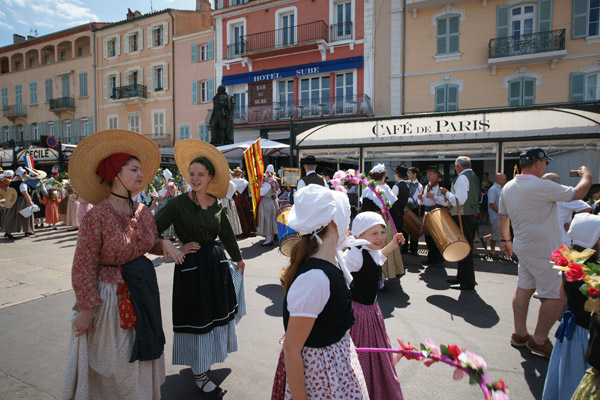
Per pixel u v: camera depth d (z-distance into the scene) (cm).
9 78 2977
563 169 1002
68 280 550
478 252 730
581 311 215
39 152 1641
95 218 198
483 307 436
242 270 308
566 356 221
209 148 283
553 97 1437
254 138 1998
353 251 220
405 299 464
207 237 265
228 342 281
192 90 2242
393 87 1667
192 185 265
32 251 760
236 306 291
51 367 305
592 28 1380
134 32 2420
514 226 325
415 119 816
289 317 148
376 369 212
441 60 1584
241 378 288
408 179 805
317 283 135
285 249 488
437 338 354
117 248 202
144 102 2400
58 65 2731
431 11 1591
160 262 657
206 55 2203
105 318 199
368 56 1705
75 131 2677
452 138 782
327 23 1819
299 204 149
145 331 205
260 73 1955
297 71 1859
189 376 294
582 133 683
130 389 204
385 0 1667
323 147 908
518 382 278
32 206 924
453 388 272
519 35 1458
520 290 330
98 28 2522
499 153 757
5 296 479
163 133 2356
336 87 1816
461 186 502
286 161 1895
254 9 1970
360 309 220
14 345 344
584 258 190
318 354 143
